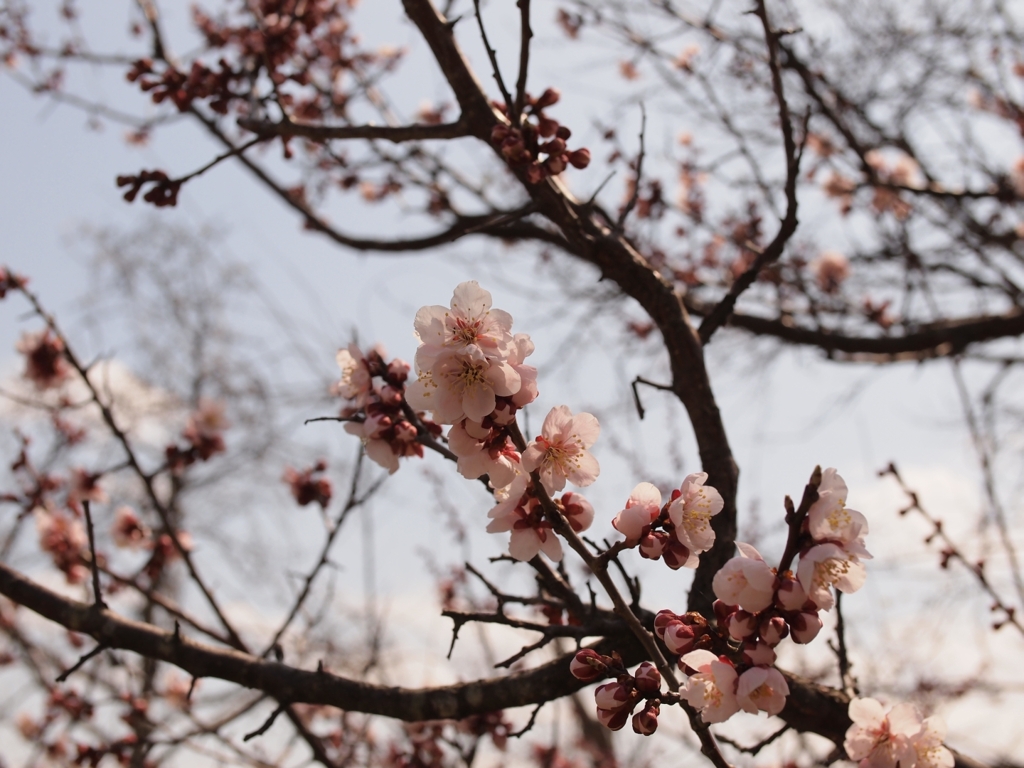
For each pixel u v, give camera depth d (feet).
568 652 9.62
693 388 11.26
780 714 9.34
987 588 14.19
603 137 18.86
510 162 10.15
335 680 10.02
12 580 10.67
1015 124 23.88
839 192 22.72
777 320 20.83
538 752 21.15
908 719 6.74
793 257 23.32
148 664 20.54
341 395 9.12
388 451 8.52
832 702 9.26
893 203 23.34
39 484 17.12
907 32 23.21
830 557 5.59
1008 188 21.70
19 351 15.88
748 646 5.80
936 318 22.36
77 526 16.83
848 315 23.53
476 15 9.48
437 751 16.03
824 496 5.82
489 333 5.98
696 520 6.48
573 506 6.65
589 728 28.50
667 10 21.13
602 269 11.41
